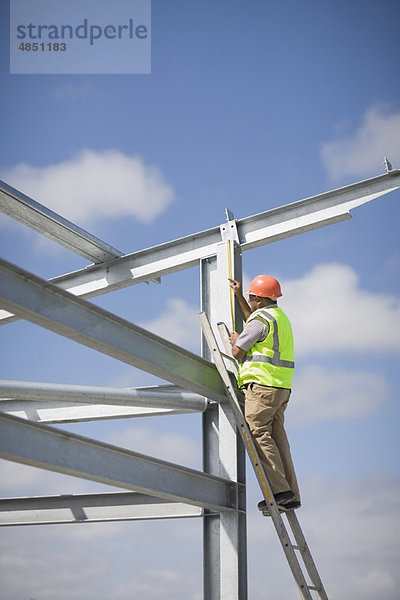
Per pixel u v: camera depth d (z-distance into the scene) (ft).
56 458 20.45
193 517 26.58
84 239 30.83
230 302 28.78
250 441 24.54
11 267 18.52
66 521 27.61
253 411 24.56
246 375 24.82
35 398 26.04
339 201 29.01
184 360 24.90
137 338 22.90
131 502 27.22
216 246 29.99
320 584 25.44
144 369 23.61
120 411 31.48
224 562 25.81
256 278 26.35
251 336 24.70
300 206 29.58
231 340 26.22
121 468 22.44
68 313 20.36
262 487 24.14
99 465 21.74
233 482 26.35
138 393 26.73
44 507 28.09
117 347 21.95
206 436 27.86
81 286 33.22
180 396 27.40
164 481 23.82
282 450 25.23
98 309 21.20
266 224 29.94
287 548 23.90
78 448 21.22
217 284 29.48
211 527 26.63
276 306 26.00
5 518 28.35
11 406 33.30
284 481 24.25
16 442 19.40
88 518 27.40
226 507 25.88
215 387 26.27
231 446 26.84
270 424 24.76
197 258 30.50
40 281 19.27
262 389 24.53
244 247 30.09
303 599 23.98
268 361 24.80
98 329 21.36
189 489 24.71
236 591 25.35
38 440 20.07
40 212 29.17
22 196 28.45
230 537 26.00
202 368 25.81
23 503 28.37
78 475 21.34
